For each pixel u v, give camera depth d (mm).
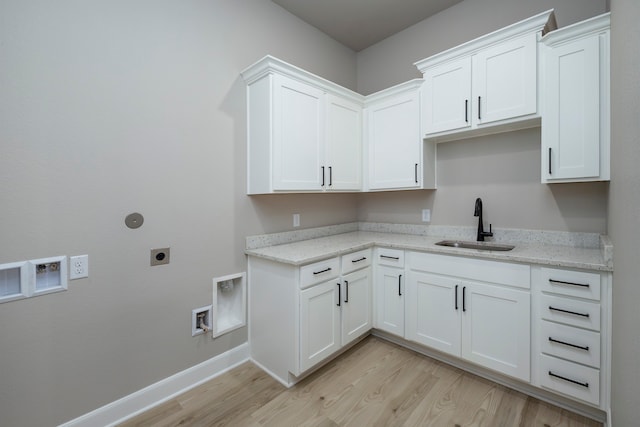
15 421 1356
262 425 1594
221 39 2102
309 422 1607
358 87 3375
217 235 2086
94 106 1551
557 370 1646
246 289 2260
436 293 2135
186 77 1913
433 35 2723
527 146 2207
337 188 2525
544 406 1698
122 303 1666
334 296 2137
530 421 1584
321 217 2898
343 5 2549
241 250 2225
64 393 1481
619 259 1184
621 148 1149
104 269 1599
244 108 2230
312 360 1966
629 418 921
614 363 1312
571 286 1595
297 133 2191
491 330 1882
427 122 2396
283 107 2098
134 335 1709
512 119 1966
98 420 1576
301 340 1895
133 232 1700
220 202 2100
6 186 1318
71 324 1499
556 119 1792
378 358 2248
